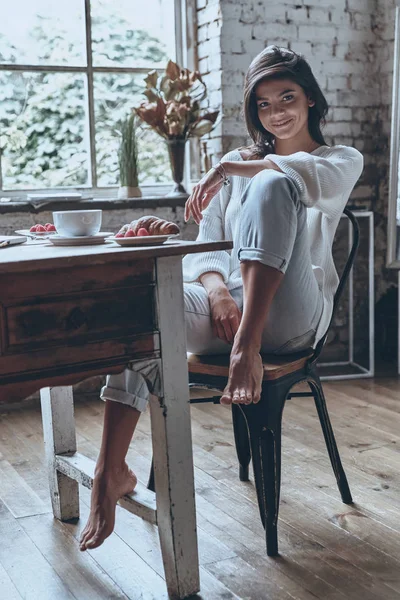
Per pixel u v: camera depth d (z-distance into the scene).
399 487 2.35
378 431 2.92
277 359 2.01
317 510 2.19
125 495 1.83
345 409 3.23
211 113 3.63
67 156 3.71
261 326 1.88
